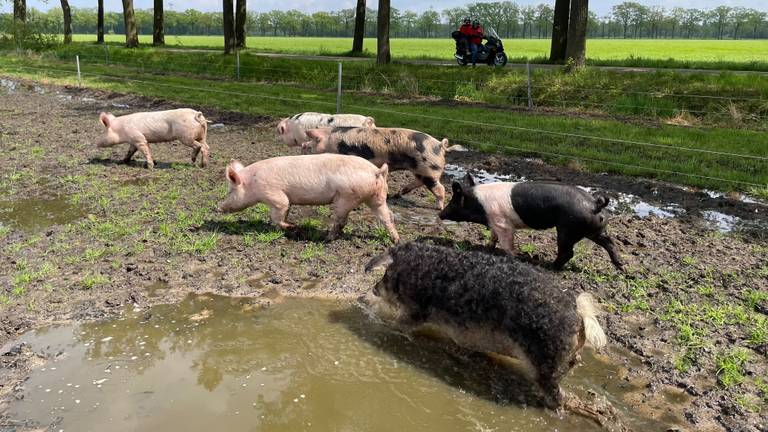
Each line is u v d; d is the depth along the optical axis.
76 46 37.16
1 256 6.77
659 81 17.19
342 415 4.36
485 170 11.04
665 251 7.10
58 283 6.15
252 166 7.16
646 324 5.49
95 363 4.89
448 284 4.74
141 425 4.19
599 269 6.59
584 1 18.91
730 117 14.52
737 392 4.51
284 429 4.21
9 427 4.11
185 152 11.95
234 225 7.74
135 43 39.00
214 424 4.23
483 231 7.76
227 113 16.22
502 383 4.72
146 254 6.86
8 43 36.22
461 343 4.83
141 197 8.91
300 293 6.07
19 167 10.49
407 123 14.50
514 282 4.38
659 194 9.48
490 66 25.06
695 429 4.18
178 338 5.29
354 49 38.22
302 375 4.82
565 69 19.34
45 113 16.14
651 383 4.66
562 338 4.12
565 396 4.35
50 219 8.05
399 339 5.30
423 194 9.45
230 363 4.96
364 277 6.38
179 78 23.88
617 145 12.23
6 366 4.79
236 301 5.90
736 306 5.73
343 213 7.01
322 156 6.99
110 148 12.06
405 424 4.27
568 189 6.10
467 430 4.20
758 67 23.81
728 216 8.47
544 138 12.96
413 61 32.50
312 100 18.00
